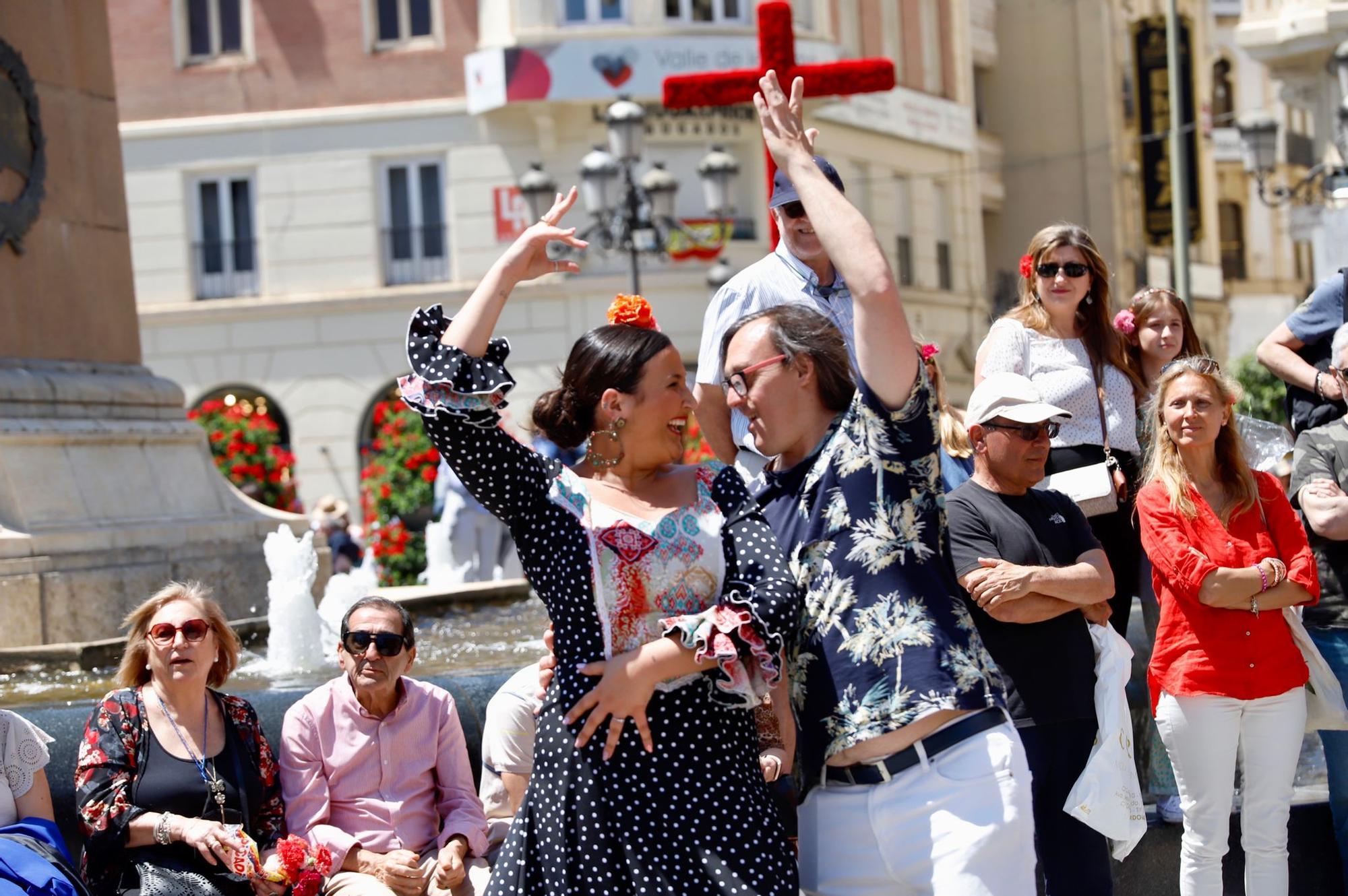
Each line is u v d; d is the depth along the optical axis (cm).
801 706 371
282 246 2525
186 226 2528
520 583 1003
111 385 904
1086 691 469
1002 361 573
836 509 369
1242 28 2442
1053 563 471
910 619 362
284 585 763
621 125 1775
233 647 485
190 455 945
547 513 358
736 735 352
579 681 349
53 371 876
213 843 446
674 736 345
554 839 345
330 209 2517
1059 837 469
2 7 866
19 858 425
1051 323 576
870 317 359
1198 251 3516
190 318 2512
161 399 941
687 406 365
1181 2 3444
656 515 357
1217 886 509
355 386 2509
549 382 2459
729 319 494
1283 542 509
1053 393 569
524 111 2458
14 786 454
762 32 597
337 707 489
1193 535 507
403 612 493
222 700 480
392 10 2517
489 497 356
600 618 349
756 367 382
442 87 2500
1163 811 563
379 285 2516
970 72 3125
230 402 1706
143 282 2533
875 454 367
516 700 490
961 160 3056
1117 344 580
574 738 347
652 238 1823
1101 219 3341
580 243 360
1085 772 459
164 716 466
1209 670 502
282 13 2516
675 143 2477
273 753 504
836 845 368
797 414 384
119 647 742
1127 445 575
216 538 909
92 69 931
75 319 903
